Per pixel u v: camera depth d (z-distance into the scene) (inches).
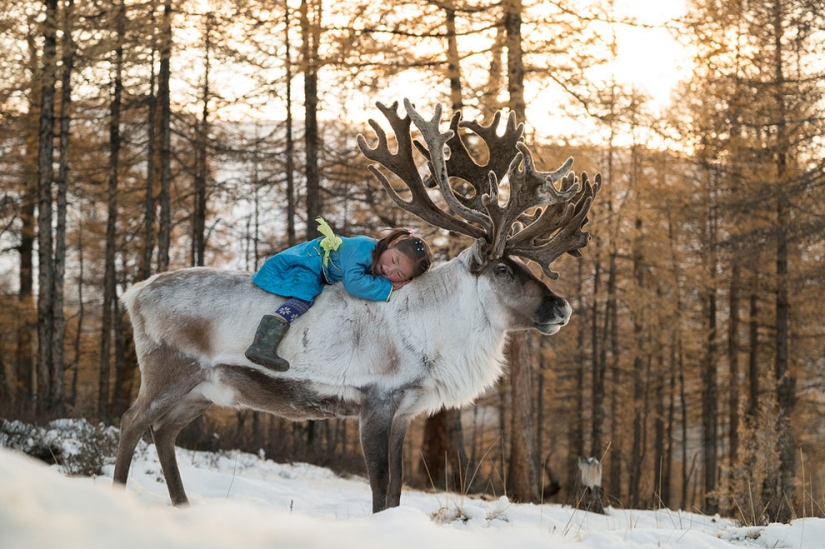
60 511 49.9
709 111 696.4
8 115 688.4
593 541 177.6
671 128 628.7
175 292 193.2
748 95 663.1
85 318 1165.1
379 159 210.1
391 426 195.8
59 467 287.4
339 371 189.3
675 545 181.2
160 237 670.5
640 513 307.4
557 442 1196.5
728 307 949.8
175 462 201.5
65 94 617.6
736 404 856.9
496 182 194.7
